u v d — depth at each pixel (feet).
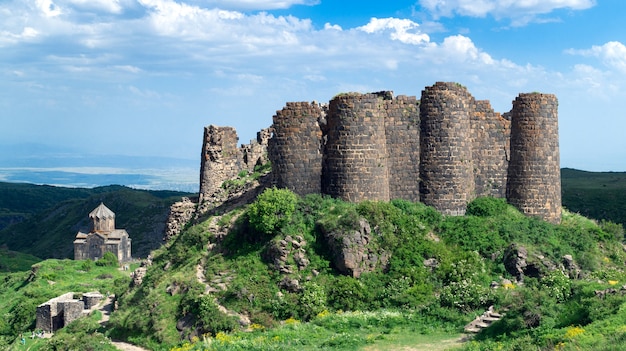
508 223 217.36
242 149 289.53
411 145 224.94
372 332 173.27
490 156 232.94
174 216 292.40
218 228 223.92
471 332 166.50
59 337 227.81
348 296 191.52
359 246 200.13
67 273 459.32
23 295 399.24
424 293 191.31
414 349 155.94
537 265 200.44
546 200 228.22
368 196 214.48
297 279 194.80
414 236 208.23
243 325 184.65
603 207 432.25
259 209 206.08
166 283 211.00
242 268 200.64
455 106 222.89
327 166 218.38
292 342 165.99
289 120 219.20
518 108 229.25
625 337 131.03
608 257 220.84
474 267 199.31
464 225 215.51
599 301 154.10
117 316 222.28
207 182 271.69
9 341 311.47
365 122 214.28
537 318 157.89
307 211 211.82
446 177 222.48
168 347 181.47
